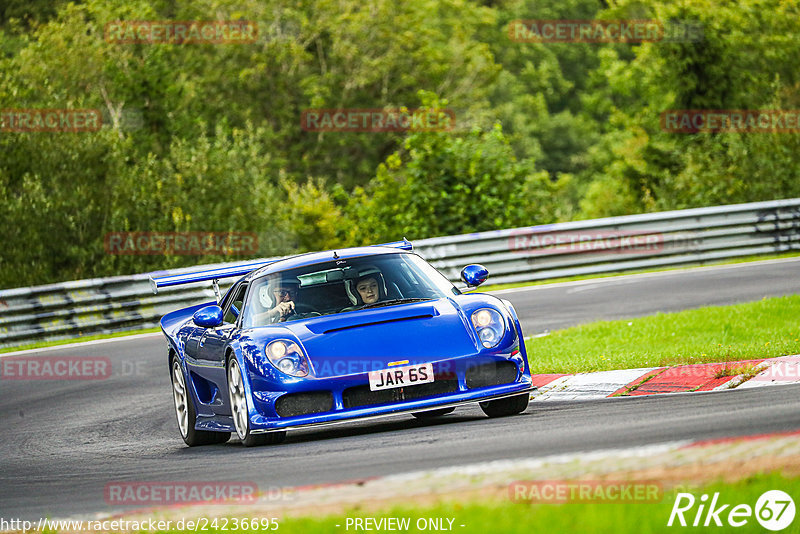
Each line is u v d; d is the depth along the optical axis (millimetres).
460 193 94625
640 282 62719
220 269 31109
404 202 96250
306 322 25812
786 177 102625
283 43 171500
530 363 35312
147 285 65875
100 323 64438
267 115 175500
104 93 133625
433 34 188875
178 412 30719
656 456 16984
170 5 174625
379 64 174000
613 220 71312
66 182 93188
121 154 96500
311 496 17234
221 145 106938
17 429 35469
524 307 56125
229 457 24156
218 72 170375
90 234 92125
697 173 108812
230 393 26188
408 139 96625
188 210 98500
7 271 87812
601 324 43094
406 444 22016
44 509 20000
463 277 28656
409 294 27484
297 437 26984
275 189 107562
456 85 184250
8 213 88750
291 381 24031
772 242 73000
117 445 30469
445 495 15695
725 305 48188
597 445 18891
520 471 16844
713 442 17656
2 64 101938
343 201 117750
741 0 136000
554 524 13594
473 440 21344
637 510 13945
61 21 151375
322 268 28250
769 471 15320
